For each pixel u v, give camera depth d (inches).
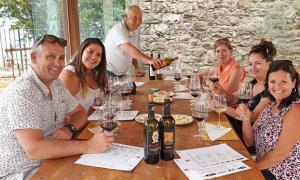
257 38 189.9
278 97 64.2
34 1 142.9
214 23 190.2
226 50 121.3
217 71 126.3
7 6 130.1
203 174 48.8
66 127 68.4
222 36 191.8
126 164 52.3
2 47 132.8
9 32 133.5
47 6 152.1
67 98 74.9
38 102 62.6
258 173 49.3
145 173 49.3
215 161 53.4
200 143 61.5
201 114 69.9
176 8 189.5
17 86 60.4
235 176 48.2
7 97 59.9
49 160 54.6
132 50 128.2
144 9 190.4
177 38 193.6
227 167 51.3
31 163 63.4
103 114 70.1
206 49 194.1
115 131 68.4
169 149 53.4
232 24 189.5
